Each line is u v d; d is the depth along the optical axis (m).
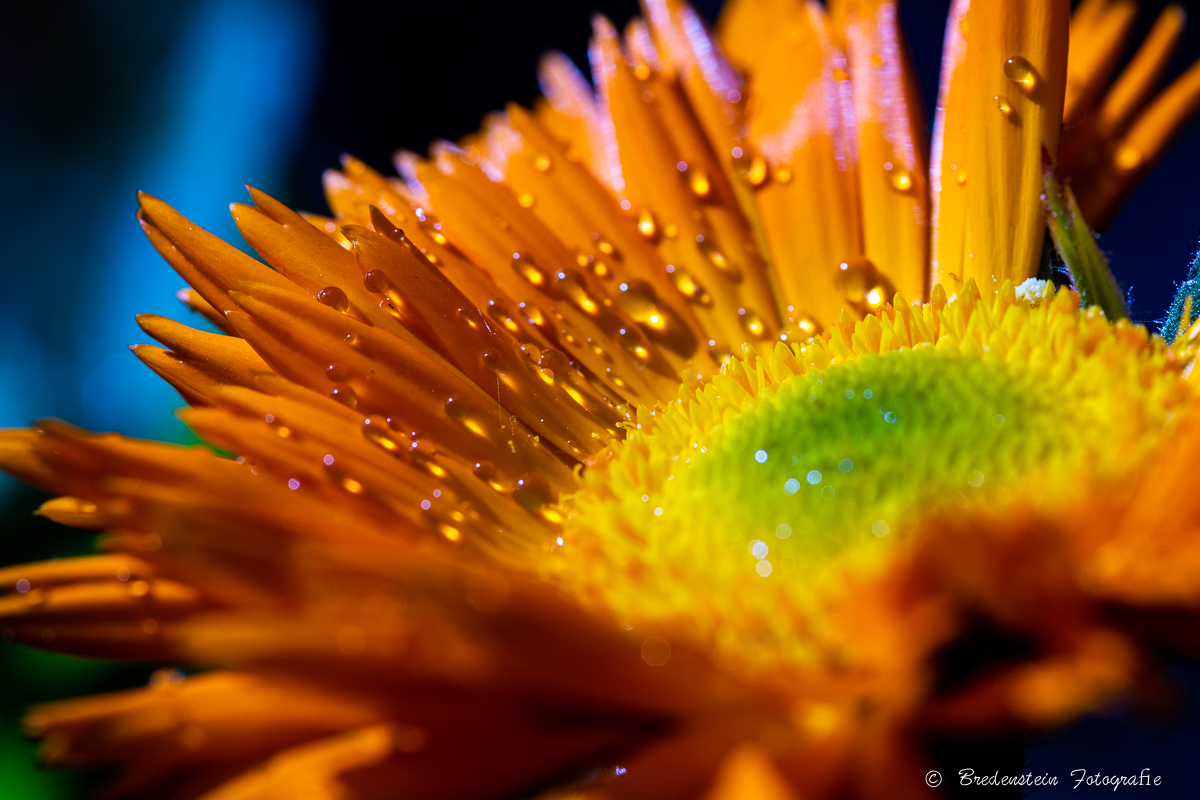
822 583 0.10
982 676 0.09
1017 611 0.08
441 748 0.09
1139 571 0.09
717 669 0.09
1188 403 0.10
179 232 0.11
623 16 0.22
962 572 0.08
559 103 0.13
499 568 0.10
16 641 0.09
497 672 0.09
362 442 0.10
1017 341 0.11
